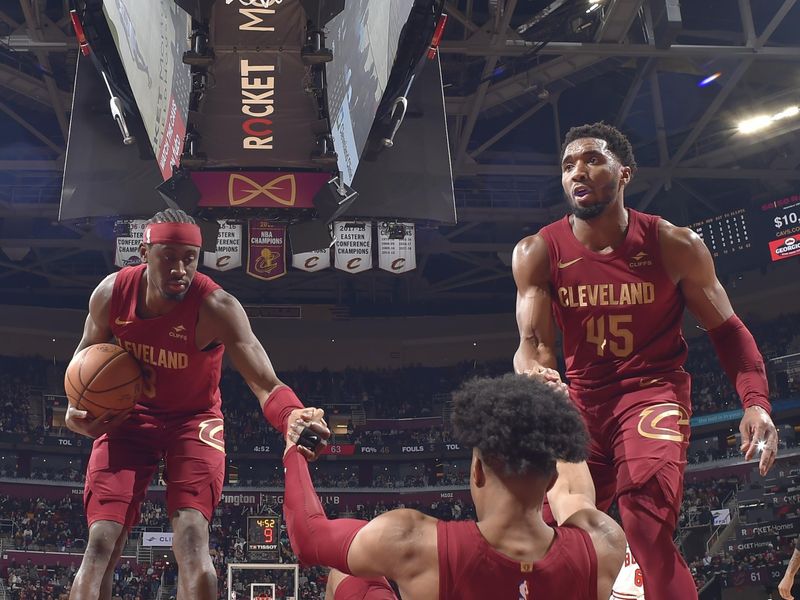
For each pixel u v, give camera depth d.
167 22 12.56
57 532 33.31
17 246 36.91
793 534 27.33
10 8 27.47
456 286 41.34
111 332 4.24
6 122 34.25
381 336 42.56
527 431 2.18
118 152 18.30
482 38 25.83
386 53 12.02
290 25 12.34
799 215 32.69
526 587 2.13
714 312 3.70
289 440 2.94
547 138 36.50
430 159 18.03
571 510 2.85
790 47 27.89
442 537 2.18
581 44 26.05
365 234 24.83
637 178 33.59
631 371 3.72
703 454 34.12
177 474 4.25
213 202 14.91
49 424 38.41
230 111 13.50
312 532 2.40
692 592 3.30
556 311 3.88
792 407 32.69
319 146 14.04
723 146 33.16
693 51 26.25
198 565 4.03
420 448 39.09
